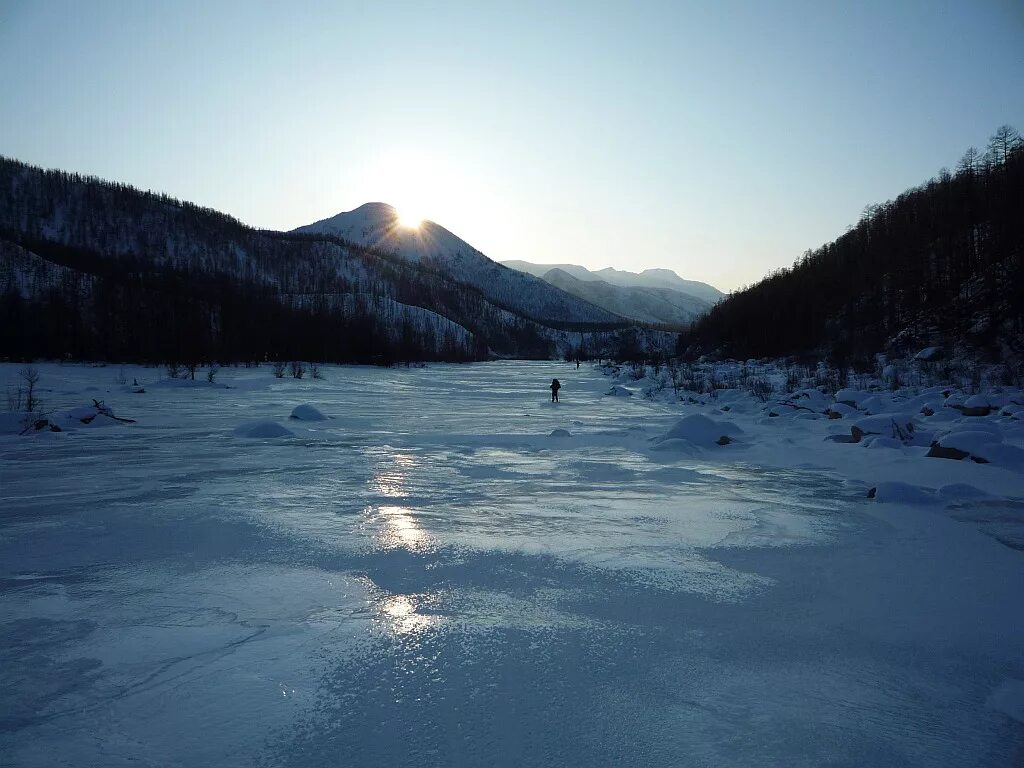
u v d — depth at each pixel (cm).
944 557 650
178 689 375
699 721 343
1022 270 3853
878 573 600
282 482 1056
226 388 3744
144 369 5503
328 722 338
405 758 306
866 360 4047
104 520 794
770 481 1081
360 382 4934
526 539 711
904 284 5059
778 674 401
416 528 758
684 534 737
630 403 3091
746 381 3709
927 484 1036
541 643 442
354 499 923
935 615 500
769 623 482
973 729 340
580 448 1471
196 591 545
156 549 670
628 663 413
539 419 2250
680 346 9881
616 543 697
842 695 376
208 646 434
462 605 514
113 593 540
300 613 495
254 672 396
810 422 1889
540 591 548
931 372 3394
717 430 1562
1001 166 5647
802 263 8519
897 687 386
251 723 338
